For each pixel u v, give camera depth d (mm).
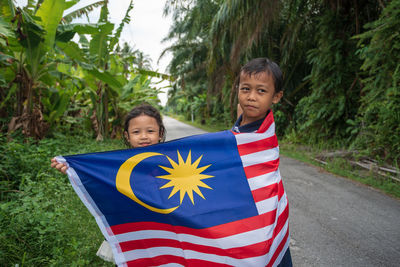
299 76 11758
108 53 7434
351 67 8219
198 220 1215
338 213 3652
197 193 1270
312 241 2893
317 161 6988
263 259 1140
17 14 4465
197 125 24906
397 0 5258
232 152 1323
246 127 1349
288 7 10234
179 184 1300
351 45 8297
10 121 5523
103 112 9312
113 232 1307
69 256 2068
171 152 1356
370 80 6504
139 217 1292
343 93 8328
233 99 12453
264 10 8750
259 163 1306
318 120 8984
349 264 2480
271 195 1241
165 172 1329
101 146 6902
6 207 2361
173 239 1245
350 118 8391
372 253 2660
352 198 4262
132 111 1530
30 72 5504
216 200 1246
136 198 1292
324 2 9094
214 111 20250
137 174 1334
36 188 3191
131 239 1295
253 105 1256
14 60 5316
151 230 1276
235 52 10211
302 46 10891
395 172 4965
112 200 1317
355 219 3455
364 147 6465
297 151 8664
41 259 2051
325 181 5266
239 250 1161
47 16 4766
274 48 11430
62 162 1338
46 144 5066
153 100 11383
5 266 1970
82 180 1333
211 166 1315
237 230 1188
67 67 6688
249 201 1239
